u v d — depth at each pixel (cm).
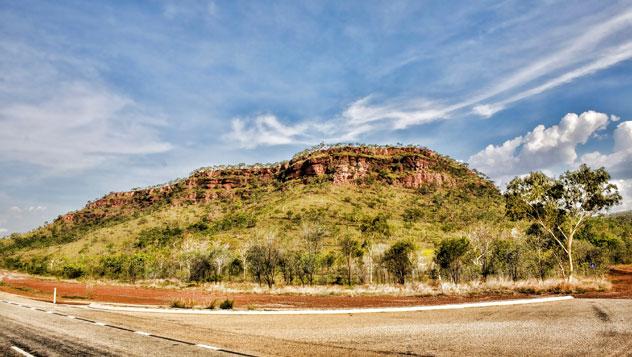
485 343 1029
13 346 1017
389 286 3719
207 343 1059
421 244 8112
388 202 15900
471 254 4581
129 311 1994
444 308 1916
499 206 14062
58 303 2452
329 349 987
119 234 16125
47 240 18750
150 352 934
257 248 4822
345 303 2427
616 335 1055
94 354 920
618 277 4006
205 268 6400
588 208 3180
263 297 3073
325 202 15038
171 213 18725
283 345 1040
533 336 1098
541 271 4359
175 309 2027
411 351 956
